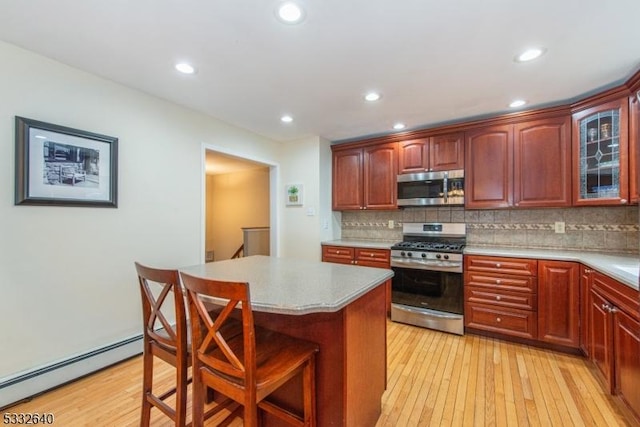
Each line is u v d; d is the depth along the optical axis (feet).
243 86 8.15
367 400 5.31
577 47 6.20
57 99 6.89
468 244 11.46
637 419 5.32
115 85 7.95
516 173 9.71
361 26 5.56
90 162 7.40
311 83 7.98
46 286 6.72
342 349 4.57
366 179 12.84
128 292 8.20
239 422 5.71
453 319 9.78
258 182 19.93
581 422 5.65
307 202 13.39
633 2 4.87
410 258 10.64
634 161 7.39
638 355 5.19
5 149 6.18
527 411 5.98
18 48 6.32
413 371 7.53
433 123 11.24
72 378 6.98
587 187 8.56
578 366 7.68
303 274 5.97
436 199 11.05
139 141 8.50
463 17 5.29
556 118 9.11
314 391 4.66
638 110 5.82
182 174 9.64
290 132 12.58
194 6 5.05
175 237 9.43
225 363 3.91
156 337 5.01
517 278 8.91
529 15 5.22
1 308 6.12
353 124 11.44
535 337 8.67
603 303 6.62
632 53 6.41
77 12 5.21
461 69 7.16
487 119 10.13
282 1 4.91
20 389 6.23
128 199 8.25
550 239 10.11
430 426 5.59
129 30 5.73
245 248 16.21
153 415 5.90
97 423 5.65
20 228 6.36
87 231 7.41
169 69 7.27
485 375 7.31
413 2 4.92
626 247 8.95
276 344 4.74
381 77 7.59
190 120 9.90
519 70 7.21
